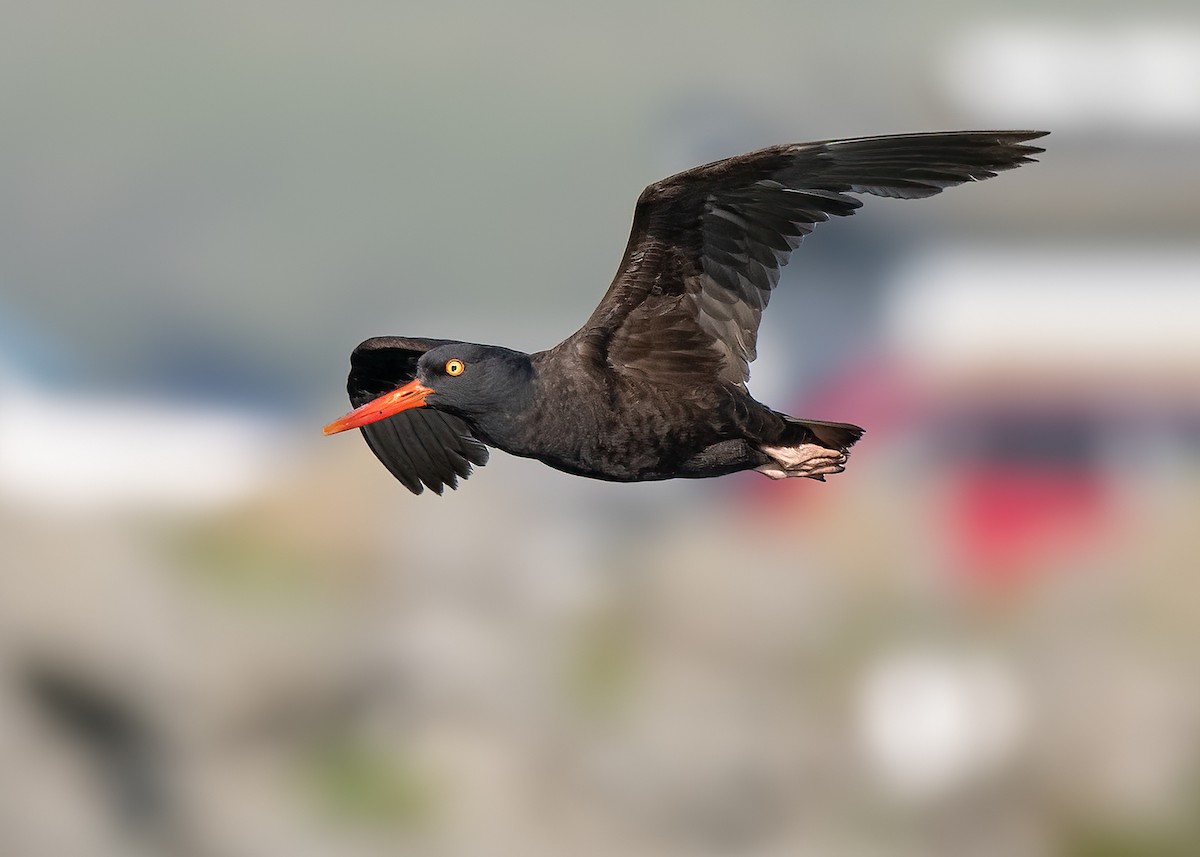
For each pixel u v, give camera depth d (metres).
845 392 24.98
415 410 11.87
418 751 18.61
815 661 20.33
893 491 24.12
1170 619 19.98
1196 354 25.02
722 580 21.12
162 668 17.19
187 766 17.16
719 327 9.88
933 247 25.50
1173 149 26.78
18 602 16.80
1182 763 18.22
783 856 18.48
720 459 10.13
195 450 25.94
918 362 24.98
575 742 18.83
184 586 18.53
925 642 20.75
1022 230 25.00
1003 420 24.23
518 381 9.91
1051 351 25.16
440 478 12.07
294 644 18.27
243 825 17.03
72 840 16.22
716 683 19.97
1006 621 21.09
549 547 22.34
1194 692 18.69
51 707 16.64
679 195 9.49
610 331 9.87
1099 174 26.61
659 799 18.34
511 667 19.72
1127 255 25.34
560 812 18.28
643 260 9.76
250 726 17.67
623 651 20.27
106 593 17.34
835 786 18.91
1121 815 18.11
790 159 9.27
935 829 18.53
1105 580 21.05
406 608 20.36
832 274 25.38
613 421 9.91
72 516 18.98
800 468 10.13
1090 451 24.69
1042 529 23.61
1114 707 18.62
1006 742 18.88
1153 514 23.33
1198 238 25.36
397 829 17.70
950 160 9.27
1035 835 18.34
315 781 17.97
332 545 21.56
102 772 16.69
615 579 21.61
